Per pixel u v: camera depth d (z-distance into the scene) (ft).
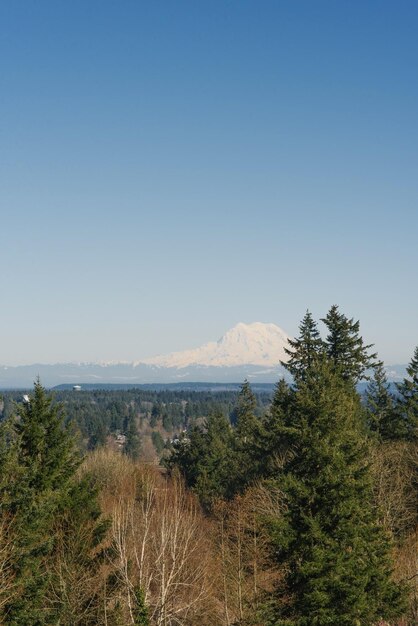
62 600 73.36
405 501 126.00
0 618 64.69
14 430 86.02
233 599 93.61
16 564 68.08
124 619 76.69
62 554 79.46
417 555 98.17
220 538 126.52
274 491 128.47
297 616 71.67
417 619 79.30
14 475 73.46
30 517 72.13
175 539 80.23
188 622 86.53
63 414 90.48
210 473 212.02
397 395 184.24
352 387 160.15
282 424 136.98
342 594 69.77
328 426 79.36
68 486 89.92
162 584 74.84
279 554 75.46
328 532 73.36
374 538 74.43
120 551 76.13
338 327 166.71
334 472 75.41
